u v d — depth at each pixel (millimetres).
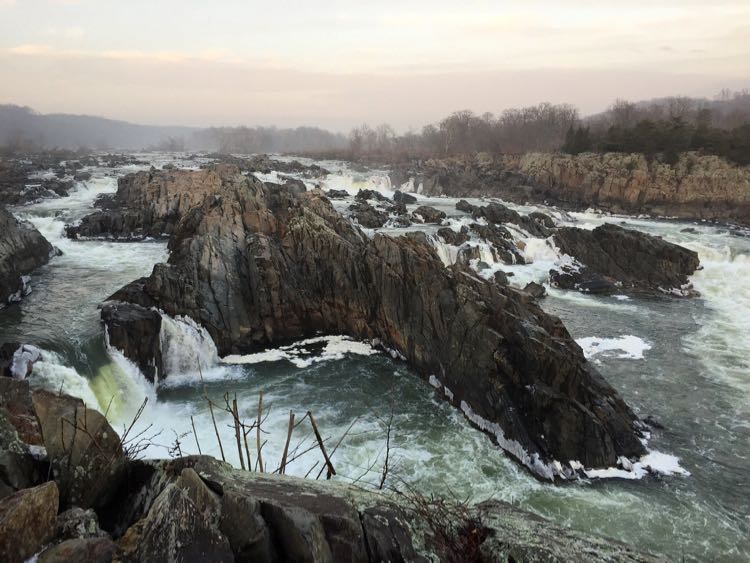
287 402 26812
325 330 35156
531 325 25578
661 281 47188
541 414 23266
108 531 8648
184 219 41219
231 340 32031
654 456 23203
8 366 22016
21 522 6754
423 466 22453
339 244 34625
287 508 7703
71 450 8648
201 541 6973
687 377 30359
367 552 7918
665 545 18500
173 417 25016
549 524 9305
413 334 30500
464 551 8359
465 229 55156
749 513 20047
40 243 40312
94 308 29969
